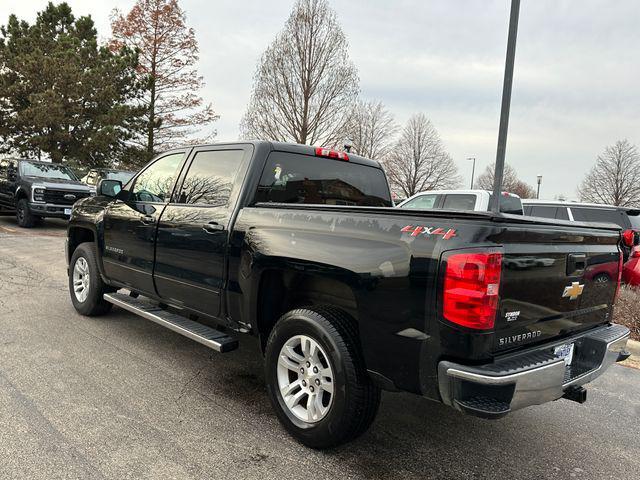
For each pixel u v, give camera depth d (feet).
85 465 8.45
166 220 13.33
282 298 11.12
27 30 86.07
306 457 9.20
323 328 9.08
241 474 8.50
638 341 17.95
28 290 21.20
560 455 10.02
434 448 9.95
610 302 11.09
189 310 12.87
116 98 77.46
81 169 71.56
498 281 7.58
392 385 8.38
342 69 64.59
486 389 7.36
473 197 27.66
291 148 12.59
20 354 13.51
